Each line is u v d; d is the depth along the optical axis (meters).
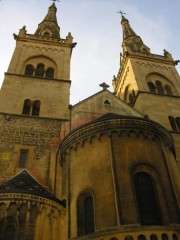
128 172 22.27
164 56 51.75
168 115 39.38
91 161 24.05
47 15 57.19
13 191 21.30
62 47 45.25
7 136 30.66
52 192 26.44
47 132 31.98
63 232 22.25
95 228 20.38
